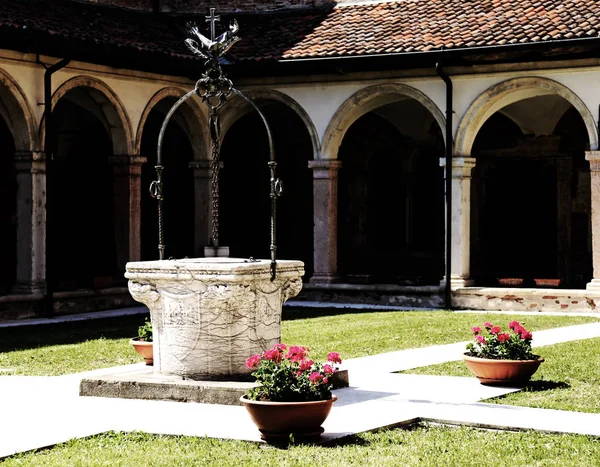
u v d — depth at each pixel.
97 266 24.00
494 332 11.18
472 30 20.34
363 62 20.50
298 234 25.45
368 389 10.72
